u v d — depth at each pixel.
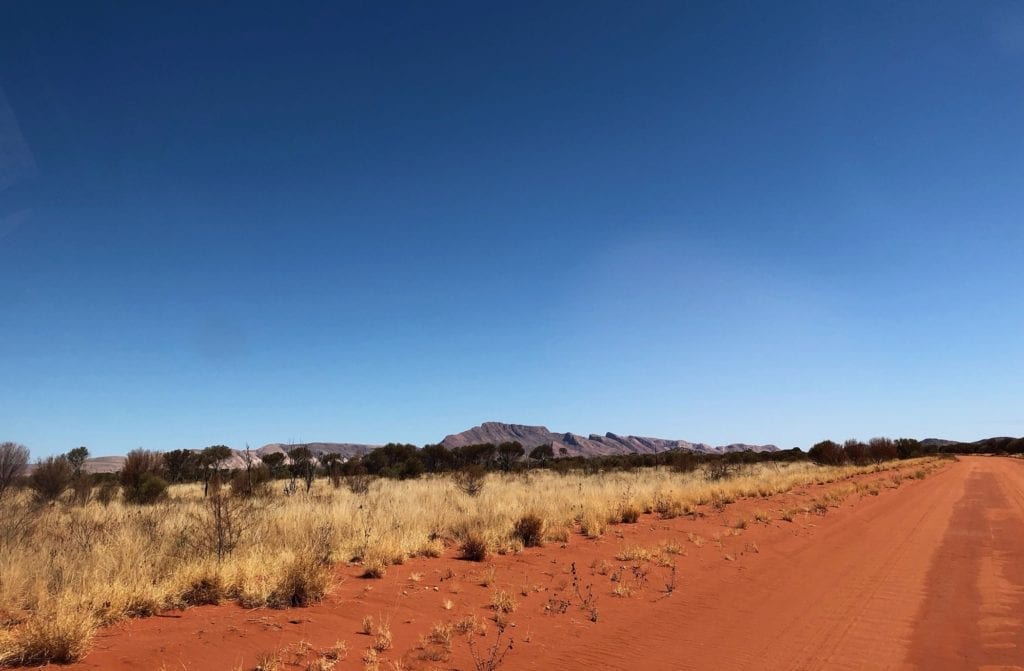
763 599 9.48
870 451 62.88
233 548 9.69
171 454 34.19
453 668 6.18
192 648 6.00
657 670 6.45
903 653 7.09
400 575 9.84
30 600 6.88
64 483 20.72
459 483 25.70
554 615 8.27
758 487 26.08
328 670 5.82
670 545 13.16
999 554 13.31
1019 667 6.68
